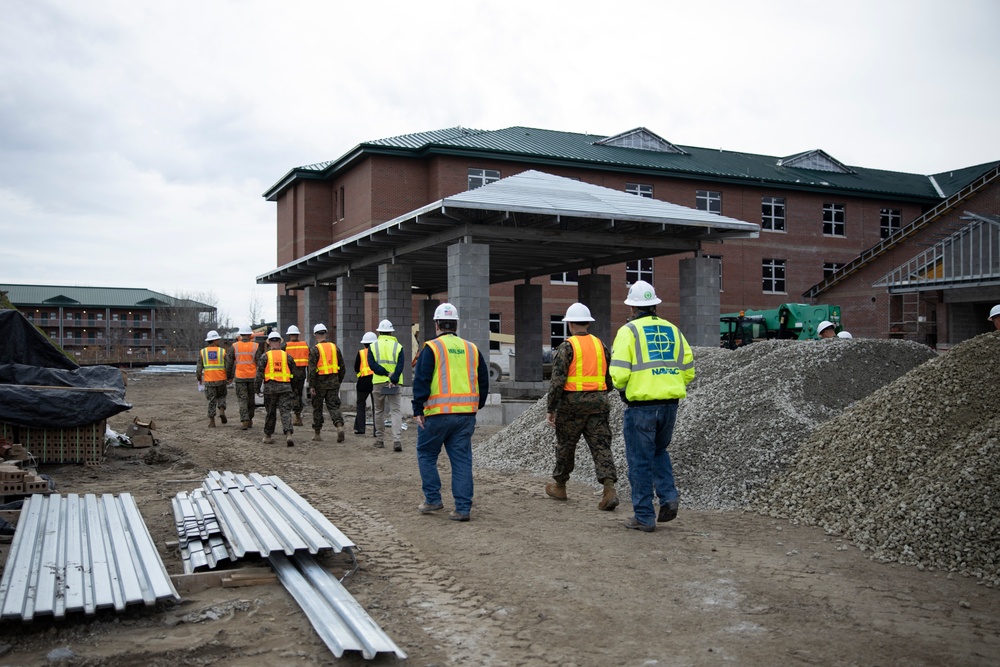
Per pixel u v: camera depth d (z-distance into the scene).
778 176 44.44
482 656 4.15
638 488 6.77
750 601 4.97
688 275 19.08
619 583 5.35
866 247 46.12
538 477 9.65
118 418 18.58
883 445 7.31
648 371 6.70
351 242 19.64
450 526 7.03
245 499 7.20
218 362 16.47
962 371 7.98
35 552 5.51
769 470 7.93
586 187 18.50
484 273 16.52
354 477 9.88
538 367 24.94
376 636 4.19
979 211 35.78
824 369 9.70
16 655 4.17
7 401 10.03
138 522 6.46
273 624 4.63
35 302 85.25
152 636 4.43
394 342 12.66
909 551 5.82
